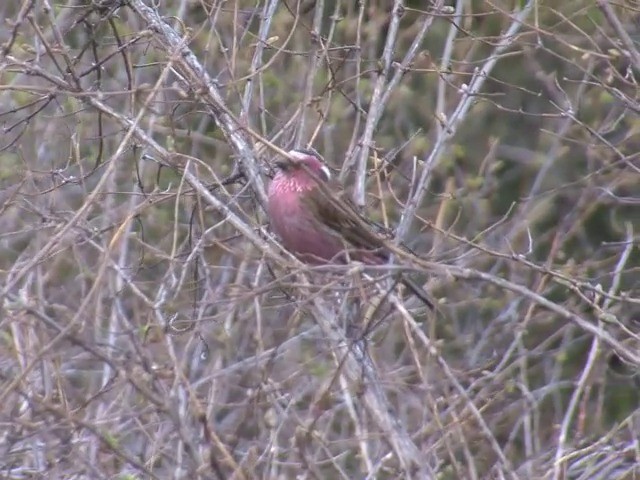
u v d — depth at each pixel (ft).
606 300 38.32
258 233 37.42
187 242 40.73
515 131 63.62
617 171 50.57
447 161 53.26
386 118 59.57
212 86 37.63
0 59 35.88
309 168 37.17
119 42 38.58
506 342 49.80
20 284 39.75
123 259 38.86
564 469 34.99
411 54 39.34
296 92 51.26
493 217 60.90
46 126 49.52
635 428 39.96
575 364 53.62
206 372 37.52
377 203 47.80
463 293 49.08
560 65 60.95
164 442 34.99
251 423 36.22
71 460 32.37
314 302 34.22
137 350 29.76
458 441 35.12
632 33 53.16
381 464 34.14
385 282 36.01
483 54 59.11
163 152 35.70
